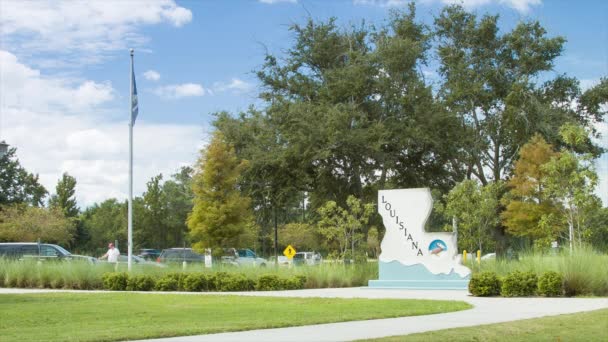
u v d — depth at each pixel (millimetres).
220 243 36406
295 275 25531
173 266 27922
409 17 44531
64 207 72688
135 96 30969
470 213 27094
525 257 22969
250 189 41000
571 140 28156
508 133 44438
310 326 12336
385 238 25312
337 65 43938
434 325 12203
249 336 10961
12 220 58875
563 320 12383
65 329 12383
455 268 24078
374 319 13484
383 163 40625
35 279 27219
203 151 37250
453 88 45031
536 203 37281
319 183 42906
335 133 37594
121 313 15539
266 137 40812
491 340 10000
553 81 47094
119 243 71438
